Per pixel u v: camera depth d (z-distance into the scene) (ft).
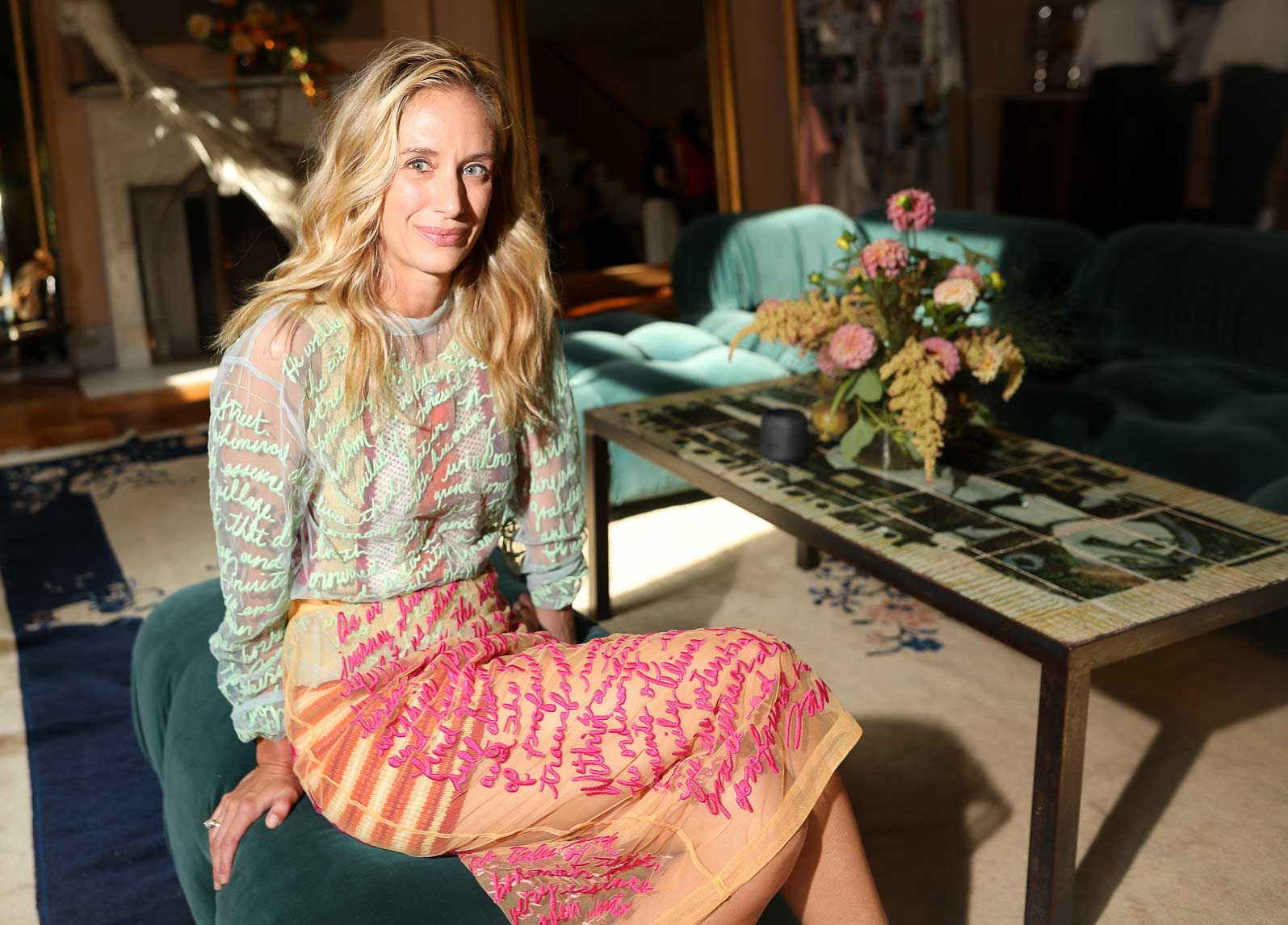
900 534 6.88
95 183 23.31
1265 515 6.98
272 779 5.11
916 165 24.77
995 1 23.13
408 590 4.78
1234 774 7.58
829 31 24.72
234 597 4.64
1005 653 9.36
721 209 25.52
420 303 4.66
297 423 4.42
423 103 4.32
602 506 10.09
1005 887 6.55
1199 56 18.85
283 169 23.62
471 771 4.40
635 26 24.21
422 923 4.33
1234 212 18.76
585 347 13.08
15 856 7.23
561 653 4.69
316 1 23.22
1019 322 8.24
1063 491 7.55
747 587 10.87
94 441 17.87
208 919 5.41
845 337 7.69
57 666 9.98
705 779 4.28
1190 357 11.65
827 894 4.62
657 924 4.21
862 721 8.37
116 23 22.45
